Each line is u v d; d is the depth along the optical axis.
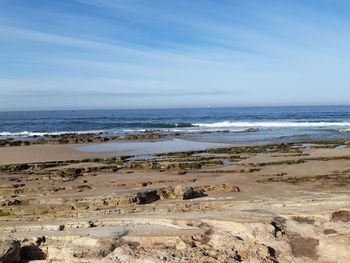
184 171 26.28
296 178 22.55
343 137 47.25
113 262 9.45
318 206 13.70
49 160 34.03
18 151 40.38
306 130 59.78
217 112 163.38
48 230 12.48
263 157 31.73
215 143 44.94
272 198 16.20
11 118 123.56
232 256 9.59
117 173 26.05
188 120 99.06
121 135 58.25
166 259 9.43
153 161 31.02
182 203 15.59
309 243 10.48
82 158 34.56
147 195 16.78
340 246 9.72
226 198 16.75
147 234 11.20
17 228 12.76
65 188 20.20
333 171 24.66
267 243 10.48
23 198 16.95
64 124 87.62
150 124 81.50
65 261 10.07
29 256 10.91
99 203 15.80
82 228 12.39
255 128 66.19
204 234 11.17
